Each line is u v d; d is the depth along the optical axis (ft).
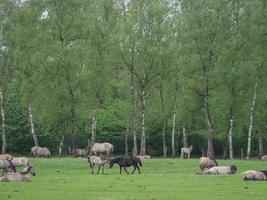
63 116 227.40
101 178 136.26
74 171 169.27
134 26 227.20
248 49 224.53
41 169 175.11
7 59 234.38
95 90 226.58
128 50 226.79
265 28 225.15
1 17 230.89
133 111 230.48
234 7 222.48
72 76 223.30
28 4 226.58
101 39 226.79
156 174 153.28
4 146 229.04
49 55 221.87
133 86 229.25
